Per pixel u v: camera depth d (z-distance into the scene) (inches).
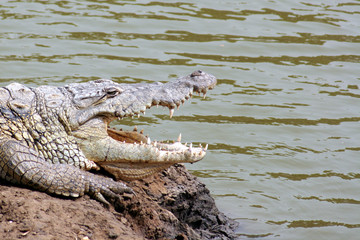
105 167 751.7
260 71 1384.1
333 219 925.8
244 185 999.6
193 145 1083.3
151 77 1285.7
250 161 1065.5
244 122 1181.7
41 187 673.0
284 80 1357.0
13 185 679.7
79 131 737.0
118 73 1286.9
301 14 1708.9
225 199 953.5
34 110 729.0
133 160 743.7
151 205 751.1
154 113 1190.3
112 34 1483.8
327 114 1237.7
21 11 1555.1
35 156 688.4
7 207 622.2
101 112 746.2
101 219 655.8
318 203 965.8
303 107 1254.9
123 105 755.4
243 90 1296.8
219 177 1014.4
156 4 1705.2
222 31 1557.6
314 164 1072.2
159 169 767.7
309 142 1139.3
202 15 1647.4
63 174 684.1
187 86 789.2
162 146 786.8
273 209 938.1
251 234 863.1
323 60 1466.5
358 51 1520.7
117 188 718.5
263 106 1242.0
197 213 839.1
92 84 778.2
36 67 1272.1
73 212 649.6
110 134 807.1
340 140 1152.2
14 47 1350.9
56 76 1245.1
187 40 1487.5
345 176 1044.5
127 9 1646.2
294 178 1031.0
